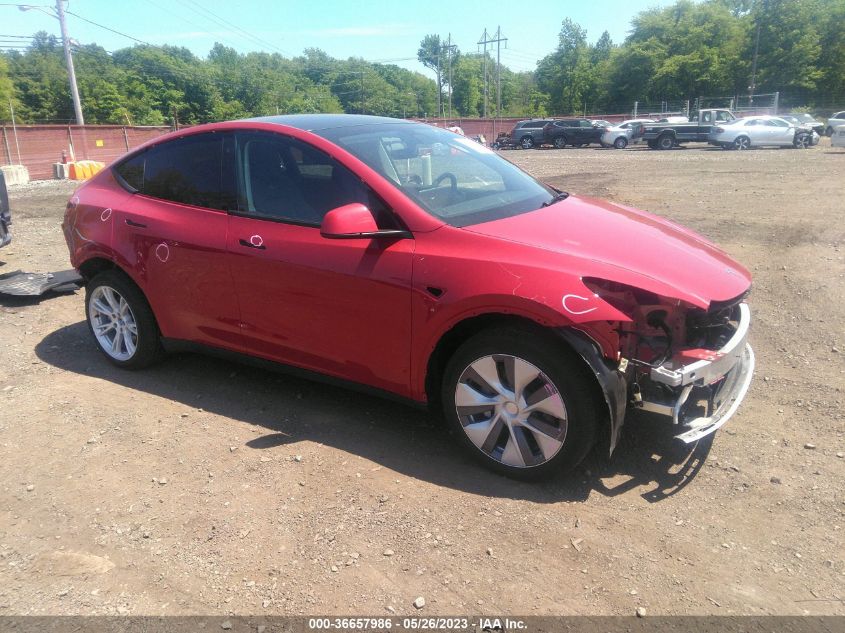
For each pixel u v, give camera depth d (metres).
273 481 3.12
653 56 77.69
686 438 2.75
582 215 3.53
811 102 67.19
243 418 3.78
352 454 3.35
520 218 3.31
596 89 89.25
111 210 4.29
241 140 3.81
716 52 71.88
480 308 2.88
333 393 4.08
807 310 5.22
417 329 3.09
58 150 29.95
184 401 4.02
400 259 3.10
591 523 2.76
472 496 2.96
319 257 3.33
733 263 3.37
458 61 131.88
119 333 4.46
